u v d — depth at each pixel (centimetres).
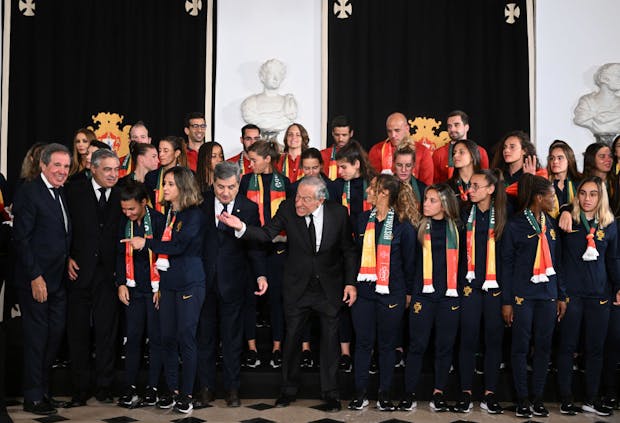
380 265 513
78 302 526
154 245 496
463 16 803
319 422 485
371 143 802
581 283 523
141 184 525
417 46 802
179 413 502
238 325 522
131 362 528
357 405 517
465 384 520
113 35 796
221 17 812
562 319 524
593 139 796
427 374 545
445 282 518
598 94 792
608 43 801
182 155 609
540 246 506
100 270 529
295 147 661
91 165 523
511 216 525
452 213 520
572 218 530
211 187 578
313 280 515
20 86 778
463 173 573
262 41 812
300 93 812
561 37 802
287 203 523
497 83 799
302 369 554
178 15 803
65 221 517
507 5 802
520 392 510
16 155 775
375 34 805
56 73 786
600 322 521
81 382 527
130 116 796
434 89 801
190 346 502
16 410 509
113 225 530
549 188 511
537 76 802
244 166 659
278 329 577
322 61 806
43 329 506
